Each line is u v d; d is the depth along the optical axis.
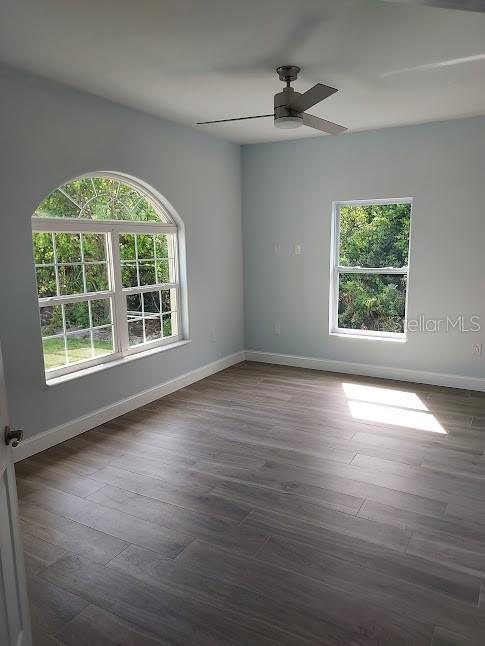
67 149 3.39
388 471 3.04
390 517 2.53
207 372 5.22
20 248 3.12
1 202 2.98
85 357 3.87
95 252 3.90
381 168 4.79
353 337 5.23
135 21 2.34
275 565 2.18
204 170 4.91
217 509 2.63
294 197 5.30
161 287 4.59
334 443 3.47
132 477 3.00
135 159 3.99
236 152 5.44
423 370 4.91
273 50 2.71
